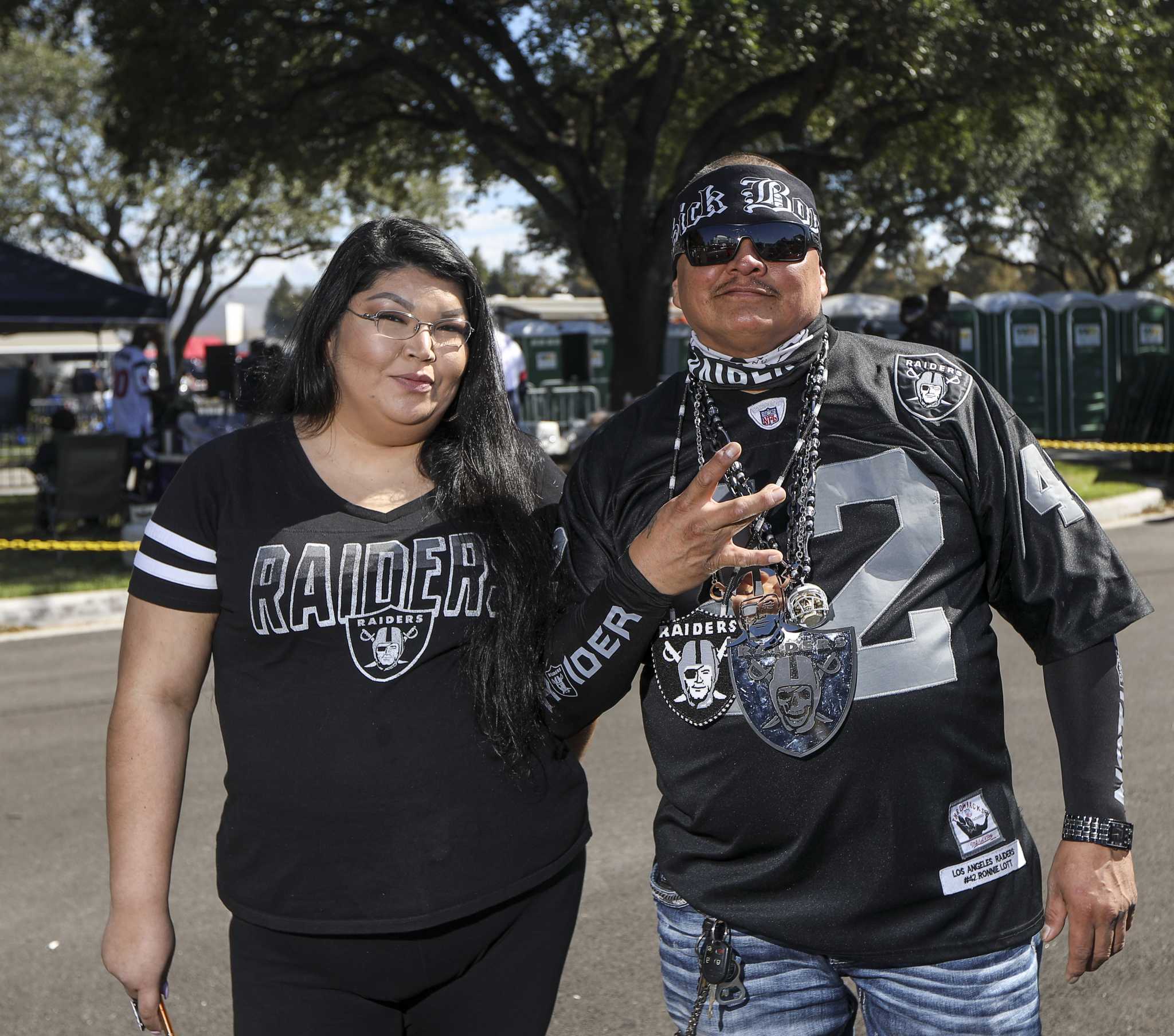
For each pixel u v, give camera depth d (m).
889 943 1.90
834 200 28.36
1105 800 1.90
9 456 21.45
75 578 10.62
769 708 1.90
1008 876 1.93
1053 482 1.98
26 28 17.34
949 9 14.19
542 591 2.01
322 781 1.90
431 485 2.04
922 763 1.88
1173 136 20.02
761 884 1.94
